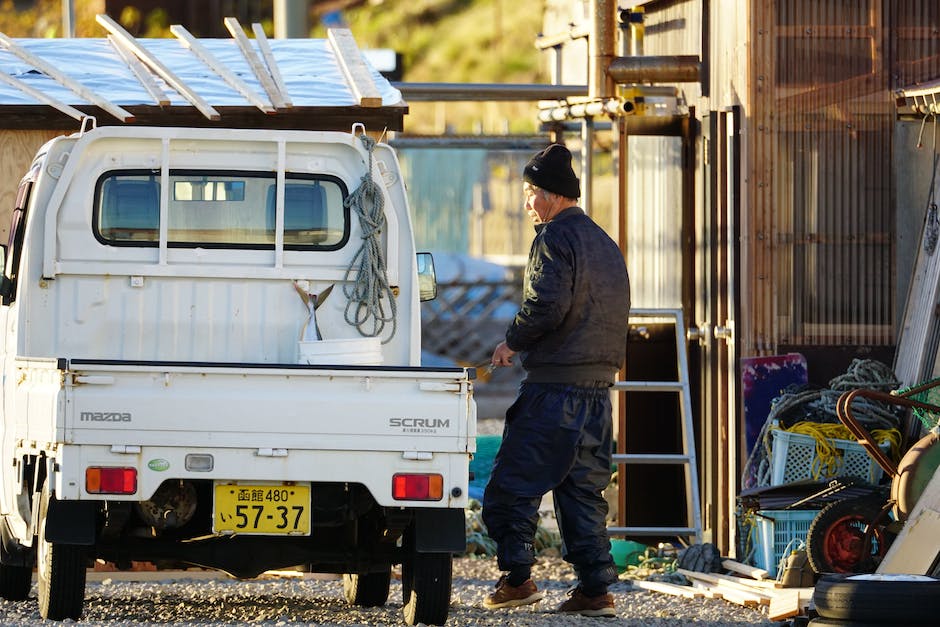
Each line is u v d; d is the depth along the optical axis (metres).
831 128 36.88
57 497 23.94
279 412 24.16
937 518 26.48
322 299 29.73
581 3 46.91
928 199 36.62
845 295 36.84
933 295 34.94
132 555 26.20
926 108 36.25
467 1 122.56
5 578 30.33
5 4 98.94
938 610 22.84
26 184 30.27
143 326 29.42
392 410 24.30
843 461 33.94
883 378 35.78
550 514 46.22
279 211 29.62
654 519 42.06
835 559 29.56
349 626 26.12
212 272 29.56
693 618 28.97
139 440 23.91
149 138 29.48
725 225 37.59
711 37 39.16
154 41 45.19
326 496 25.31
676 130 42.22
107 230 29.48
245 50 39.78
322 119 36.94
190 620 26.86
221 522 24.41
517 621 26.95
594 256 27.38
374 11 122.69
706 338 40.50
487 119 108.88
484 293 84.50
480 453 44.62
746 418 36.12
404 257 30.09
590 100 42.12
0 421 29.48
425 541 25.48
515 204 99.19
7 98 37.72
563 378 27.28
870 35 36.94
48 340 29.14
